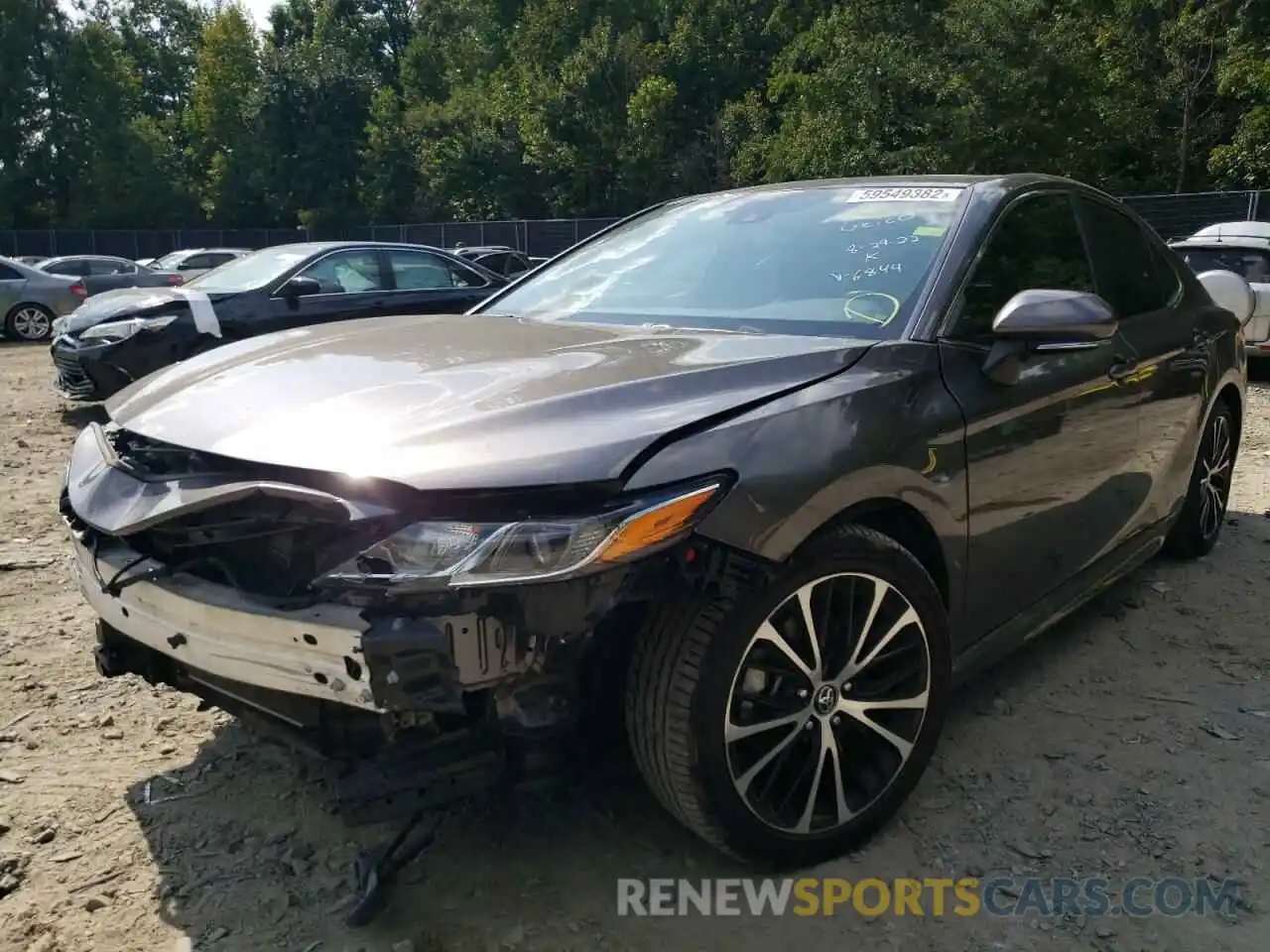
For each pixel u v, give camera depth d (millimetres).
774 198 3678
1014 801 2812
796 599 2328
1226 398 4609
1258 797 2832
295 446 2217
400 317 3523
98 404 8414
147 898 2439
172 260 21469
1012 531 2941
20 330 17281
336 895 2443
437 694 1981
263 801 2836
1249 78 20766
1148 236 4105
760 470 2211
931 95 22797
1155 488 3840
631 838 2646
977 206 3160
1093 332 2688
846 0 23984
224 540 2207
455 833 2664
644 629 2252
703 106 36219
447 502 2045
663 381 2402
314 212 44594
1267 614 4082
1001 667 3633
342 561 2086
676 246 3607
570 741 2217
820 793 2488
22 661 3729
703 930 2324
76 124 46375
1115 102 22375
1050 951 2266
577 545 2002
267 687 2170
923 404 2604
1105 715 3287
